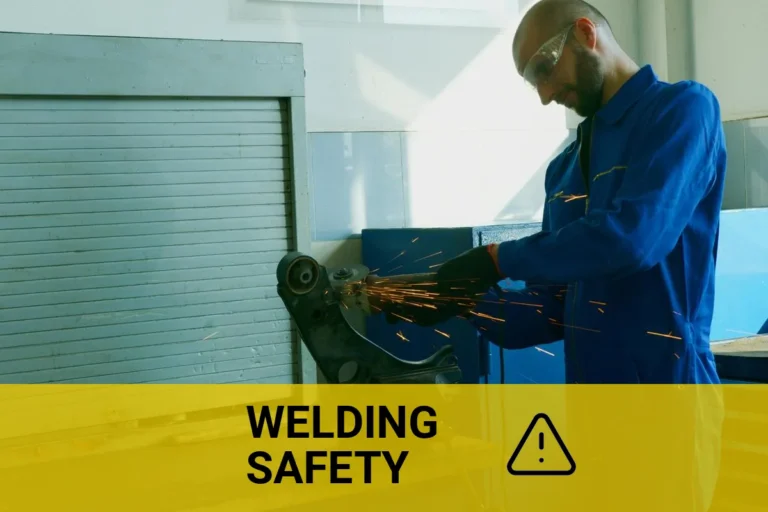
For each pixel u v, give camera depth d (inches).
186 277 88.4
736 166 134.4
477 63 123.0
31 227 81.4
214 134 89.0
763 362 84.3
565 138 130.6
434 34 119.6
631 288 56.9
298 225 92.7
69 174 82.7
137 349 86.4
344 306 58.1
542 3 59.2
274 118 92.0
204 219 89.0
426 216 119.7
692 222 56.8
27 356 81.5
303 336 57.9
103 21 99.9
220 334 90.1
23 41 79.0
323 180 112.2
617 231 50.4
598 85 58.6
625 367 57.3
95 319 84.4
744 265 109.7
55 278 82.6
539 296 67.7
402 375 60.5
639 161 53.6
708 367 57.7
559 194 64.8
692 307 57.1
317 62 111.7
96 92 82.2
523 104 126.9
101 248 84.4
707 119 54.0
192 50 86.1
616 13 138.6
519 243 54.9
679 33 137.0
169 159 87.0
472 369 88.6
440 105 120.6
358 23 114.2
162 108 86.4
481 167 123.7
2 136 79.6
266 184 92.0
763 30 127.2
